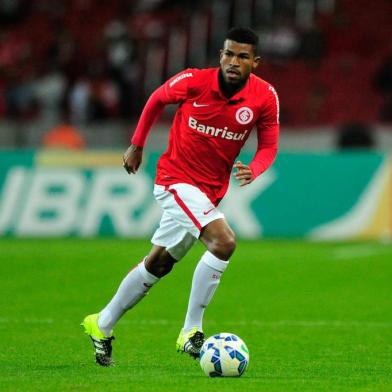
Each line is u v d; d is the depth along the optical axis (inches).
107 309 1064.2
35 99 3752.5
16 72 3983.8
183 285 1939.0
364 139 3299.7
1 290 1846.7
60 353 1179.9
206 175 1069.1
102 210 2765.7
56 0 4279.0
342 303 1720.0
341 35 3863.2
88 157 2787.9
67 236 2770.7
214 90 1042.7
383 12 3917.3
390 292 1856.5
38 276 2026.3
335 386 927.0
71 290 1852.9
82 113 3582.7
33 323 1462.8
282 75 3742.6
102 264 2197.3
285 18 3846.0
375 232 2743.6
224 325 1473.9
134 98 3705.7
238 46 1032.2
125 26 3996.1
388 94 3624.5
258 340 1321.4
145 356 1163.3
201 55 3885.3
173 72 3865.7
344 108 3639.3
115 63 3722.9
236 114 1051.9
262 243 2637.8
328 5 3941.9
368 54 3811.5
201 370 1041.5
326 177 2760.8
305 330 1421.0
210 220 1035.3
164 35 3954.2
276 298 1779.0
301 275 2076.8
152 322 1491.1
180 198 1047.0
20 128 3543.3
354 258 2337.6
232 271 2129.7
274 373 1026.7
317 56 3759.8
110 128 3503.9
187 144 1062.4
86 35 4055.1
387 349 1237.7
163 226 1063.6
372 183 2751.0
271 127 1088.2
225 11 3959.2
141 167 2760.8
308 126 3619.6
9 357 1144.8
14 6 4247.0
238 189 2753.4
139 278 1057.5
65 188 2785.4
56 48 4001.0
